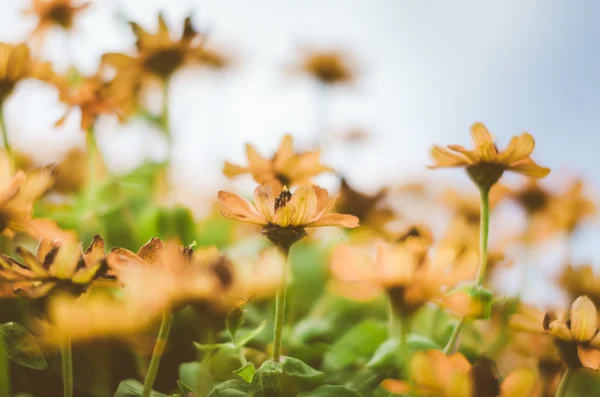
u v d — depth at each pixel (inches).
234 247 26.5
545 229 26.0
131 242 25.4
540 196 25.8
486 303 20.9
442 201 26.7
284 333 24.0
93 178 25.3
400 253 20.3
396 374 21.7
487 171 21.4
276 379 19.9
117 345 20.1
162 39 24.9
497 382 19.3
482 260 21.3
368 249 23.7
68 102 24.0
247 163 23.2
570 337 20.3
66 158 26.5
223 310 19.6
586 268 23.4
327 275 26.3
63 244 19.0
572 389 23.8
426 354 19.4
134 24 25.0
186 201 28.0
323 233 27.0
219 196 20.2
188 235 25.7
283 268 20.2
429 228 23.7
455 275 20.3
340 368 22.6
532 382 19.2
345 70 34.0
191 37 25.1
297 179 23.3
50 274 19.1
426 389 19.3
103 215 25.2
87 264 19.3
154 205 26.1
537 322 20.6
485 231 21.4
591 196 26.0
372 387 21.7
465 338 24.1
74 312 19.3
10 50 22.1
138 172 26.3
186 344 22.6
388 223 24.9
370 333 22.8
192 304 19.6
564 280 23.4
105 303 19.6
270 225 20.2
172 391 22.4
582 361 20.1
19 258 23.3
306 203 20.1
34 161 26.6
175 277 19.3
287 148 23.3
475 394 19.1
